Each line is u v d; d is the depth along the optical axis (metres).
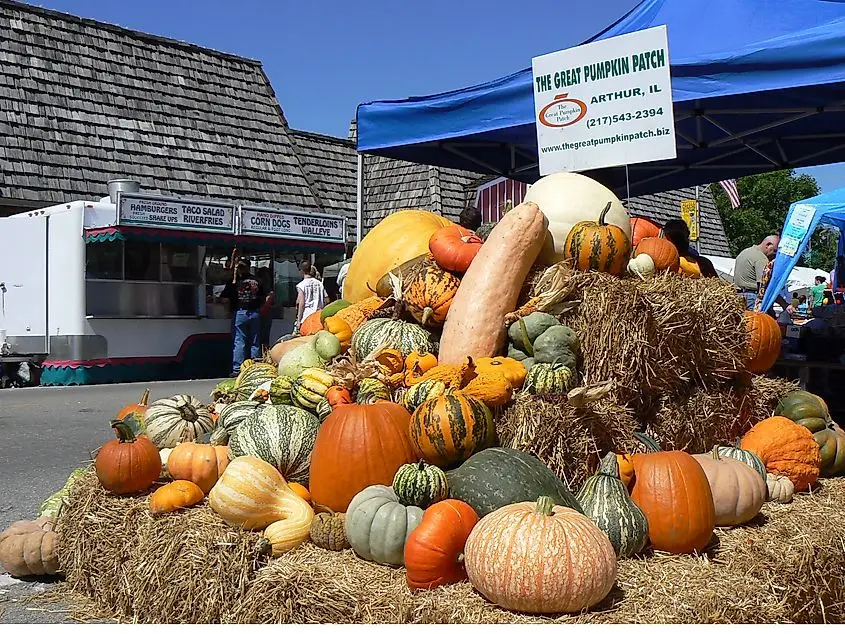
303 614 3.09
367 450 3.69
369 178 19.39
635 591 3.05
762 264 9.54
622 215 4.98
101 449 4.12
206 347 13.42
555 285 4.36
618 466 3.55
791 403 5.12
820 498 4.47
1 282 12.96
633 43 5.46
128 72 16.14
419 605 2.94
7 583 4.29
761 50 5.10
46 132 14.38
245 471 3.67
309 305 12.48
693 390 4.75
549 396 3.87
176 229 12.01
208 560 3.38
